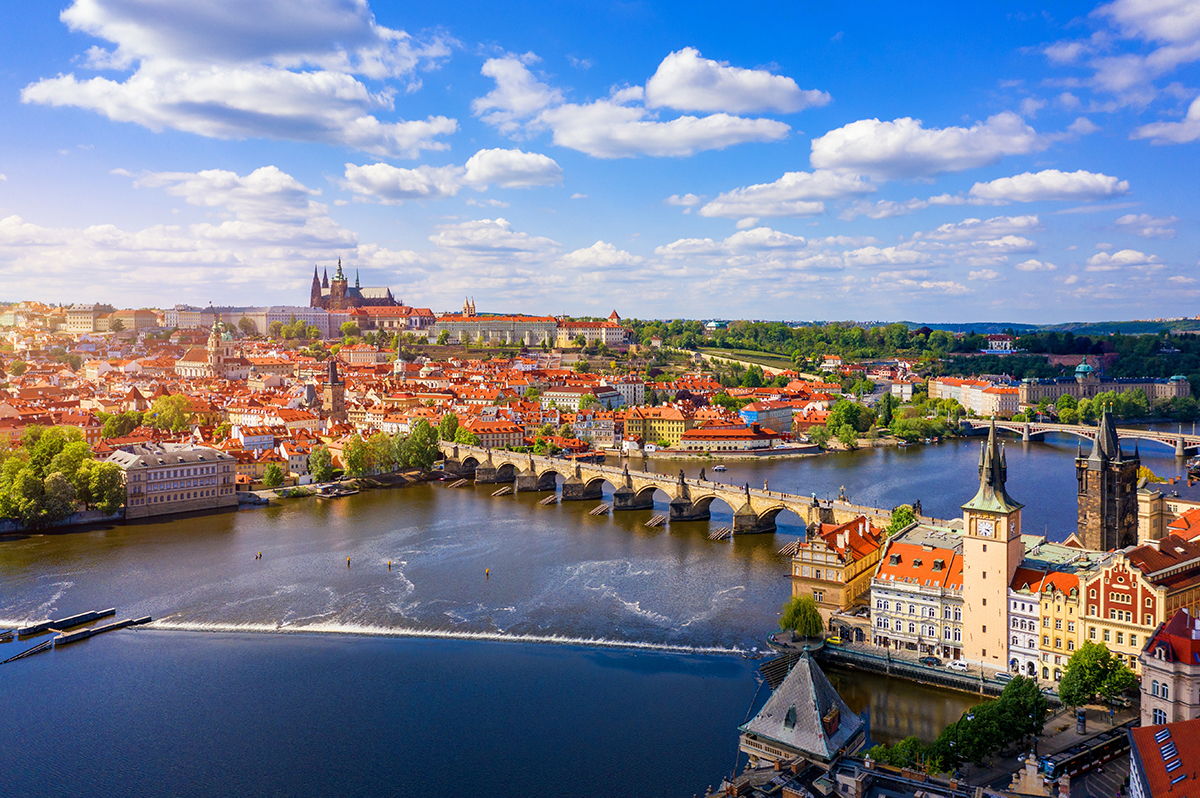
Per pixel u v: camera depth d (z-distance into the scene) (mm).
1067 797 113500
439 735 162875
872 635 197625
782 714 109188
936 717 166125
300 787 146125
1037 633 174000
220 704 176125
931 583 190000
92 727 167125
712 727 164375
